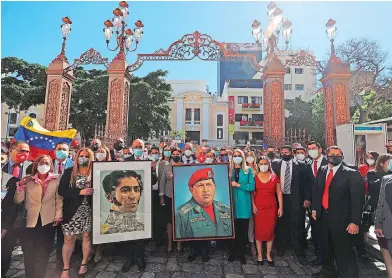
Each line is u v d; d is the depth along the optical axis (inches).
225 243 208.1
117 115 380.2
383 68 714.2
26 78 837.2
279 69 394.9
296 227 184.1
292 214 185.5
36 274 139.5
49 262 174.2
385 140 330.6
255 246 192.1
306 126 1189.1
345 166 148.0
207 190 178.5
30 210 137.2
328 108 401.1
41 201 140.3
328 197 146.3
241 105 1514.5
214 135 1478.8
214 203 177.0
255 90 1518.2
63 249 147.9
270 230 172.4
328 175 150.7
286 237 200.4
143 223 164.2
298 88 1619.1
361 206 137.8
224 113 1493.6
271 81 395.5
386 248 145.2
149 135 1050.1
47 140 230.7
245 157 188.9
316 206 153.2
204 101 1487.5
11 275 155.3
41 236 140.5
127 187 163.8
